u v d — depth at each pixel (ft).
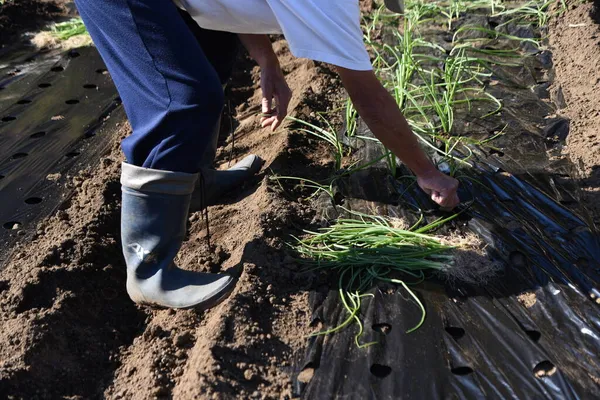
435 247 7.72
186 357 6.86
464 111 10.60
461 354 6.55
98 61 13.30
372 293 7.25
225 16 6.47
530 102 10.77
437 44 12.48
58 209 9.00
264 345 6.76
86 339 7.11
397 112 7.07
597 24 12.07
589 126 9.93
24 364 6.55
